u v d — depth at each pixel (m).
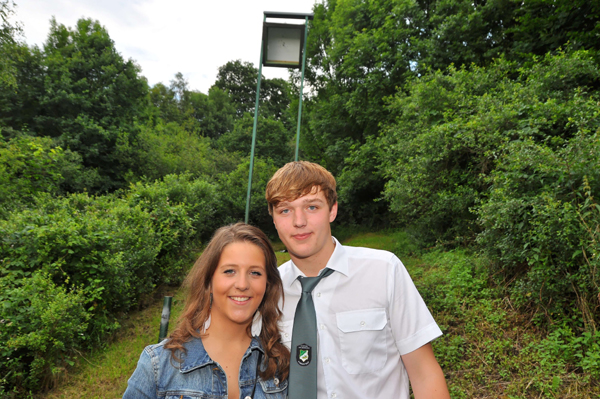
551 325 3.81
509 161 4.78
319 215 1.48
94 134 18.77
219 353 1.37
